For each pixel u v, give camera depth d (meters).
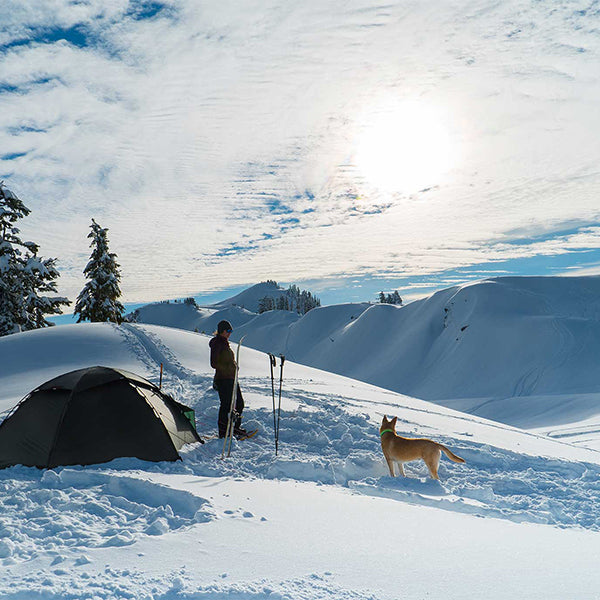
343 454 10.13
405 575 4.13
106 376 9.11
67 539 4.92
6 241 36.31
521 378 87.44
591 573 4.30
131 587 3.69
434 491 8.36
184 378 20.36
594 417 38.75
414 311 133.25
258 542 4.78
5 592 3.57
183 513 6.05
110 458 8.42
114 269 47.53
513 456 11.16
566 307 109.38
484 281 123.31
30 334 28.64
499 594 3.78
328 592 3.73
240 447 10.10
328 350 142.38
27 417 8.63
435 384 97.56
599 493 9.04
